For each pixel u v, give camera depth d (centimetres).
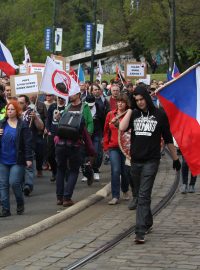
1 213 987
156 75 5162
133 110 829
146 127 811
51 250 775
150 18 4966
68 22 8631
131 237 838
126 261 717
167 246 783
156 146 810
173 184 1278
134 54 5878
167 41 4962
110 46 6094
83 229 893
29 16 8175
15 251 779
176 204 1070
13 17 8212
